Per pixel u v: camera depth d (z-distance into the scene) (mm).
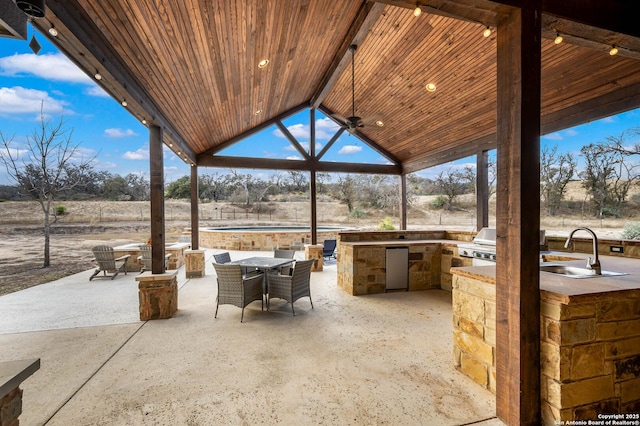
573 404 1747
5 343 3107
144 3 2377
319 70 5590
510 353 1845
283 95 6191
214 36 3223
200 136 6152
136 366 2605
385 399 2113
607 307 1838
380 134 7445
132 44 2789
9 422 1129
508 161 1895
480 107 5047
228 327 3535
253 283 3982
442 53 4324
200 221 18703
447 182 16016
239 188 22281
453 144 6422
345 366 2584
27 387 2295
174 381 2359
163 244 4062
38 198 8438
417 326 3545
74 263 8273
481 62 4188
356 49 4594
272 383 2322
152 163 4129
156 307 3840
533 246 1821
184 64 3480
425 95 5379
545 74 3893
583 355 1773
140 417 1941
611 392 1833
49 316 3961
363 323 3650
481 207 5699
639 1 2115
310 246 7289
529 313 1810
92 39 2414
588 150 6219
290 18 3479
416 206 17328
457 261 5039
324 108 7719
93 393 2211
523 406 1779
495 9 1819
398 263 5242
